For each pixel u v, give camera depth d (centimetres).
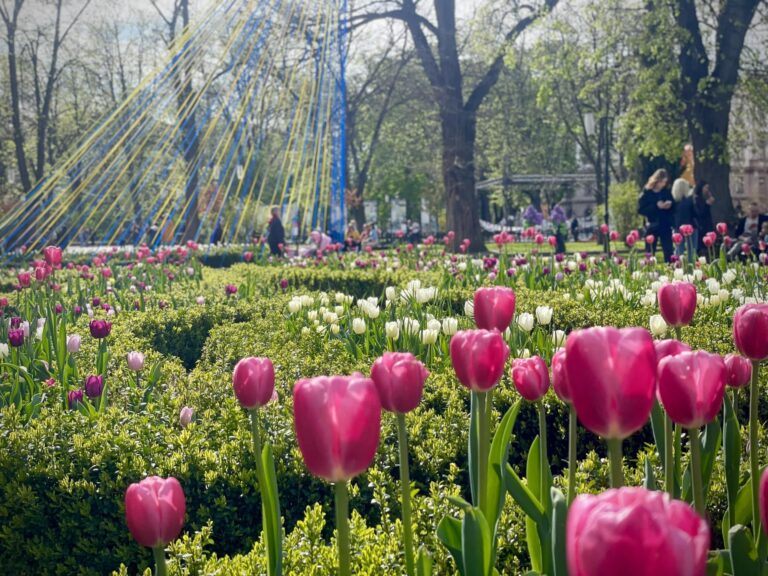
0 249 2191
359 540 276
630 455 452
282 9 2530
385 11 3045
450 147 3080
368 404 149
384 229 6650
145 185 2994
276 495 186
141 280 1332
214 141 3120
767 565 191
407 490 198
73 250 2730
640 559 90
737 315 212
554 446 468
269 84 2983
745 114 2572
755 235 1549
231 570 263
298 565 265
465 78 4775
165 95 2494
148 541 176
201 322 914
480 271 1138
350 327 696
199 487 384
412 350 601
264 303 949
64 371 571
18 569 379
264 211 3228
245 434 418
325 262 1589
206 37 2434
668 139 2398
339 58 2450
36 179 4412
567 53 2625
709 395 166
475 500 220
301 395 149
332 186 2467
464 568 178
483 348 195
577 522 97
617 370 133
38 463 394
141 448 404
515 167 5044
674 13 2341
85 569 365
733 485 209
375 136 4809
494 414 440
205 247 2566
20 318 742
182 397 500
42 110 4588
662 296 255
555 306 786
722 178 2345
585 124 2709
